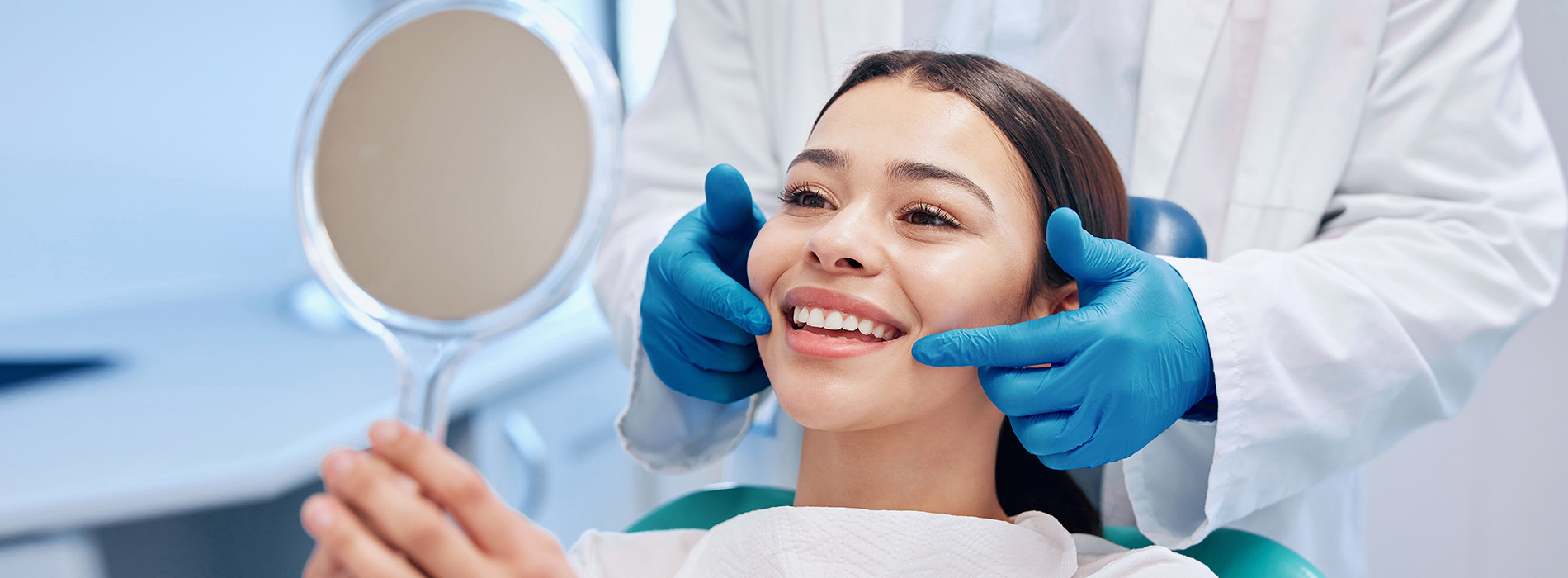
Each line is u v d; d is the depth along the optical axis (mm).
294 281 2207
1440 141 1046
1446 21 1055
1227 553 925
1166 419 836
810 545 843
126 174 1947
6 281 1834
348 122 685
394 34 681
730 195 987
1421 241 1001
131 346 1790
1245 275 878
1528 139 1050
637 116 1415
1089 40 1240
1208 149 1189
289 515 1349
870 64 917
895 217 833
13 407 1512
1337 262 974
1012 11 1261
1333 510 1175
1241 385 854
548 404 1921
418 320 682
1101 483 1142
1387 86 1081
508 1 678
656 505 2205
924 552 828
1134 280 823
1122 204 990
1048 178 876
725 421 1147
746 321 867
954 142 832
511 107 682
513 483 1822
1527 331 1396
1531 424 1415
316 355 1794
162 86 1967
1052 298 913
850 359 807
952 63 896
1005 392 797
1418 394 972
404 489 529
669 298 1003
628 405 1104
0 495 1185
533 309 690
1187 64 1164
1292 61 1104
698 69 1331
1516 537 1451
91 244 1927
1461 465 1473
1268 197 1110
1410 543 1528
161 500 1207
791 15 1240
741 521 903
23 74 1778
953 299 802
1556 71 1360
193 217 2070
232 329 1919
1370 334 902
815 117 1229
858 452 892
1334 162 1091
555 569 542
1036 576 830
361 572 511
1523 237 990
